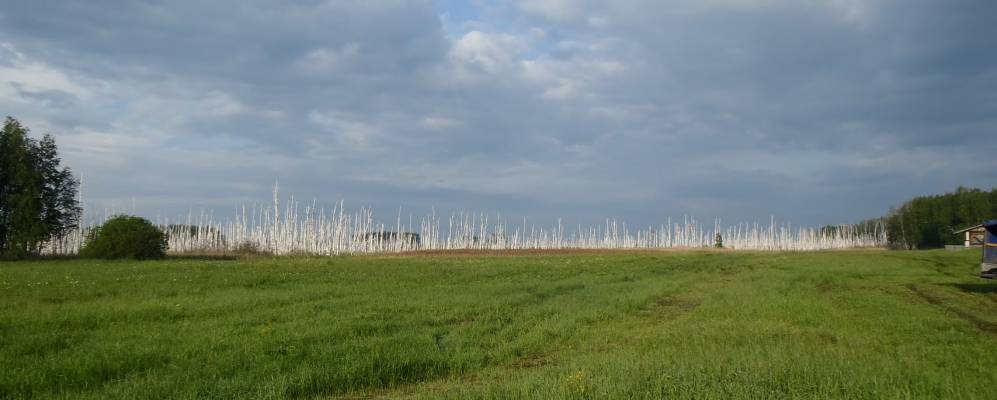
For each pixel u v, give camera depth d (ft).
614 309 63.62
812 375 29.94
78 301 66.18
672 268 135.74
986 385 30.25
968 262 151.53
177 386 31.94
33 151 184.96
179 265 128.47
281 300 67.36
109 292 74.49
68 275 98.07
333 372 35.45
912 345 41.73
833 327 50.70
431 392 32.73
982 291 81.61
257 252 257.55
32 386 32.32
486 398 29.32
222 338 44.37
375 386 35.47
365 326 50.31
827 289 84.74
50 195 188.65
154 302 63.77
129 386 32.24
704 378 29.96
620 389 28.45
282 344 42.39
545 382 30.99
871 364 33.35
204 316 56.49
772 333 47.03
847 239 495.00
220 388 31.71
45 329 48.08
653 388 28.68
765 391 28.09
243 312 58.70
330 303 65.77
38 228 175.73
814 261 159.94
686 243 497.87
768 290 79.36
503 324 55.06
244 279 91.04
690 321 55.47
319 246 336.49
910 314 57.98
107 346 41.32
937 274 112.47
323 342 43.91
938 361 36.52
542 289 82.12
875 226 498.28
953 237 360.28
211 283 85.61
